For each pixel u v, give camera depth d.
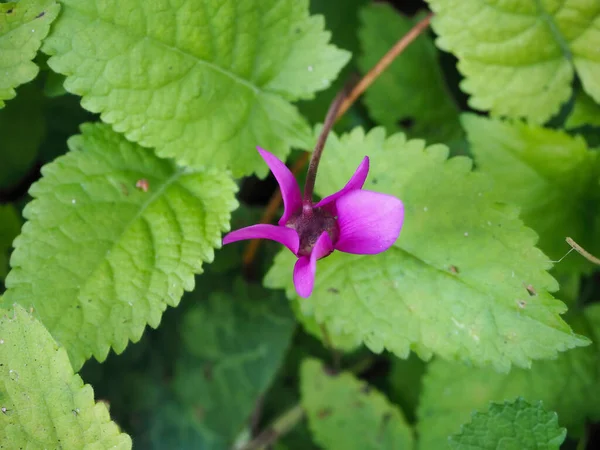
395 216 0.12
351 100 0.19
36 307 0.15
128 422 0.21
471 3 0.17
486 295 0.15
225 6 0.16
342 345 0.19
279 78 0.17
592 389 0.18
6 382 0.14
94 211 0.16
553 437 0.14
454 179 0.16
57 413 0.14
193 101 0.16
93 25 0.15
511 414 0.15
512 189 0.18
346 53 0.17
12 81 0.15
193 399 0.21
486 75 0.17
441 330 0.15
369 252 0.13
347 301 0.15
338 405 0.19
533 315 0.15
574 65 0.17
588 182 0.18
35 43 0.15
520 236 0.15
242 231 0.13
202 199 0.16
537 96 0.17
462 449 0.15
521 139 0.18
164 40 0.16
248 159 0.17
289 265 0.16
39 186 0.15
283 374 0.21
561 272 0.18
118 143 0.16
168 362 0.21
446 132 0.21
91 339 0.15
